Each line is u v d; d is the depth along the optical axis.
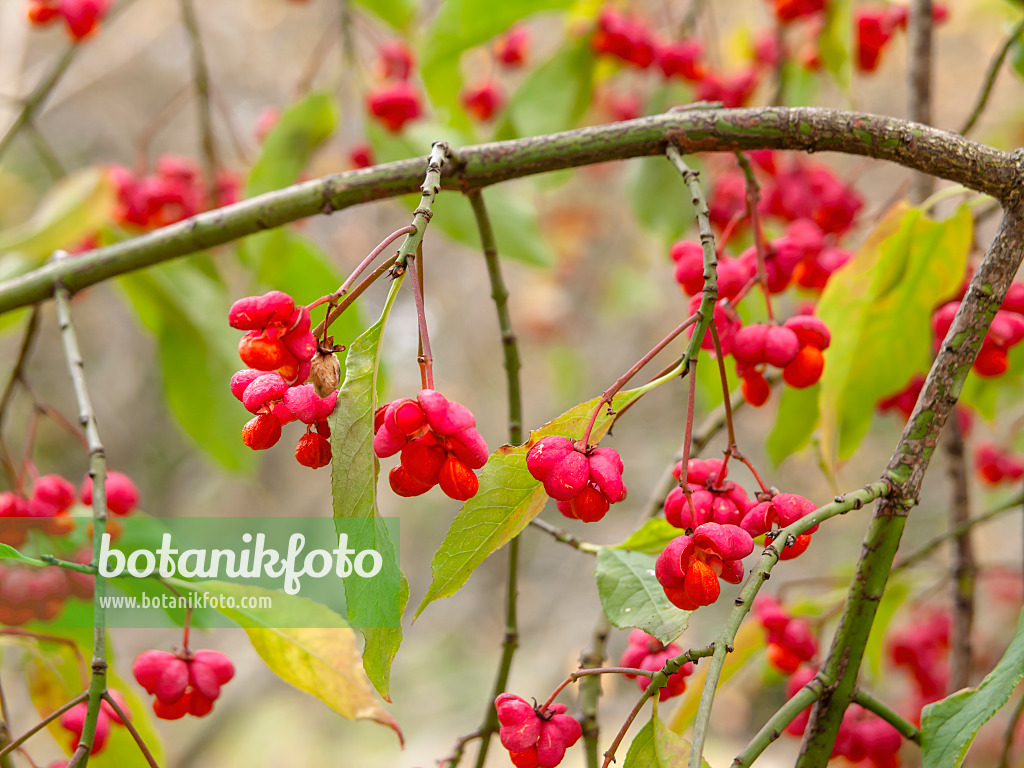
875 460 1.46
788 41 0.79
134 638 1.62
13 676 1.41
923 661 0.71
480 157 0.53
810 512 0.49
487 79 0.93
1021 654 0.49
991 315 0.49
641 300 1.46
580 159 0.52
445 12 0.70
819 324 0.52
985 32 1.22
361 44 1.26
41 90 0.70
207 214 0.55
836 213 0.63
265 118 0.81
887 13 0.72
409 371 1.64
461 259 1.68
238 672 1.65
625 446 1.63
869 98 1.34
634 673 0.49
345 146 1.26
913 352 0.57
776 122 0.51
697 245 0.53
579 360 1.54
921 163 0.51
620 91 1.16
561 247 1.51
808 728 0.50
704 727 0.46
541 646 1.64
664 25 1.06
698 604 0.48
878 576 0.49
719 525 0.48
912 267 0.56
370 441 0.48
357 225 1.56
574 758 1.21
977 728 0.48
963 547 0.61
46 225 0.62
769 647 0.58
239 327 0.48
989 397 0.62
